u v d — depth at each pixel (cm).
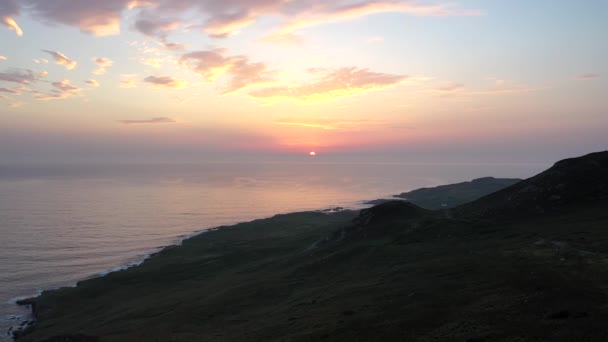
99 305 6856
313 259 6650
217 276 7581
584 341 1794
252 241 11294
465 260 3994
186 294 6188
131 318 5209
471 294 2923
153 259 10619
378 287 3775
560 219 5384
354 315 3047
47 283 9562
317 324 3061
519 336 2005
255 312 4234
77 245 13775
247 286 5497
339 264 5659
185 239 13888
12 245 13675
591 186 6375
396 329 2566
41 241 14375
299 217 16312
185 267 8656
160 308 5481
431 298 3034
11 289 9112
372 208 8256
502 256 3838
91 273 10381
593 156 7356
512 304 2514
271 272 6581
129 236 15512
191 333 3862
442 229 6009
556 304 2344
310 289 4656
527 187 7294
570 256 3344
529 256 3631
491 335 2100
